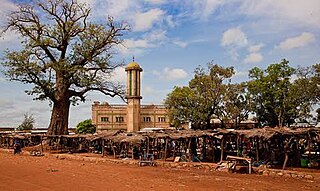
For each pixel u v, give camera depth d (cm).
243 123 6019
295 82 5084
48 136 5684
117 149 4822
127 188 2188
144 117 8169
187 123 5881
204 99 5512
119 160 4075
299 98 5022
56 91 5750
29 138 6056
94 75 5841
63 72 5650
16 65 5212
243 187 2256
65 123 5862
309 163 3162
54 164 3788
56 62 5531
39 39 5366
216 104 5534
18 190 2108
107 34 5716
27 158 4584
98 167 3512
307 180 2595
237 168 3098
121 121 8369
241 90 5491
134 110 7856
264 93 5231
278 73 5191
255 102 5409
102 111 8381
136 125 7812
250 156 3522
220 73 5544
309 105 5034
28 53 5309
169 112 5884
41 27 5438
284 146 3338
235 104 5516
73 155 4769
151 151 4384
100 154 4975
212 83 5512
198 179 2622
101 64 5791
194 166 3488
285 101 5081
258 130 3266
